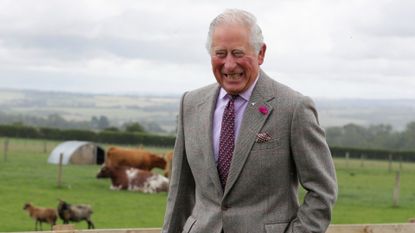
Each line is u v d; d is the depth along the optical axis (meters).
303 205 5.06
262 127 5.05
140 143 86.88
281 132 5.03
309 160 5.00
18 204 24.17
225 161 5.12
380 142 122.19
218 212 5.13
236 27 4.95
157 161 41.50
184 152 5.50
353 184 39.12
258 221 5.02
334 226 9.88
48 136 90.31
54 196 27.06
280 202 5.08
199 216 5.25
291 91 5.16
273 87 5.16
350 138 123.50
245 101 5.16
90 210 20.17
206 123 5.26
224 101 5.27
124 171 31.61
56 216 19.86
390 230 10.15
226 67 4.97
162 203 27.11
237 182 5.05
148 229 9.27
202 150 5.23
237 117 5.17
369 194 33.53
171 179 5.59
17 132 91.12
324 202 4.98
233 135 5.14
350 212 25.98
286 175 5.08
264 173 5.03
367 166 61.09
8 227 19.56
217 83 5.45
